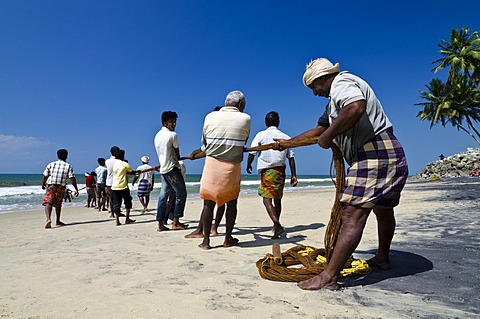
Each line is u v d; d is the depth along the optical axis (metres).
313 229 5.57
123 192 7.34
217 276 3.03
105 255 4.01
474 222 5.34
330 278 2.63
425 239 4.27
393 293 2.51
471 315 2.10
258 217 7.41
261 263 3.21
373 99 2.66
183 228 6.15
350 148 2.71
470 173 35.59
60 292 2.71
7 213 11.07
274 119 5.12
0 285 2.92
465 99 35.31
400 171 2.61
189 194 19.75
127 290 2.71
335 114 2.75
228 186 4.16
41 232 6.47
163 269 3.30
